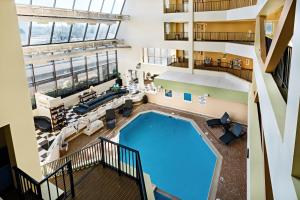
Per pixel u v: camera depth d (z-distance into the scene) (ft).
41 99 44.60
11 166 19.49
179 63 58.59
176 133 45.34
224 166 33.14
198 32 54.44
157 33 56.18
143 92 58.54
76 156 27.37
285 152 7.18
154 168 34.78
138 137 44.16
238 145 38.50
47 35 45.80
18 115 19.61
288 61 12.58
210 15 46.88
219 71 49.57
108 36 62.80
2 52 18.07
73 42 52.03
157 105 57.16
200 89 45.83
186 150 39.42
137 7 57.77
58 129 44.75
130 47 62.64
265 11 24.22
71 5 47.09
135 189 19.47
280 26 10.66
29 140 20.74
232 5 49.32
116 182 20.30
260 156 20.92
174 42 53.88
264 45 24.62
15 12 18.75
